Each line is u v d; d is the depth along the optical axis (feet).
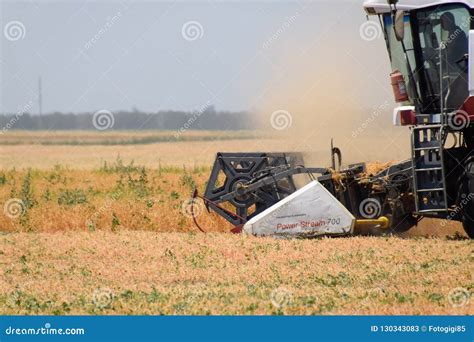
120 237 193.16
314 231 185.06
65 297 128.57
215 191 205.98
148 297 124.98
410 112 187.52
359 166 195.00
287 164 204.54
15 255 171.32
